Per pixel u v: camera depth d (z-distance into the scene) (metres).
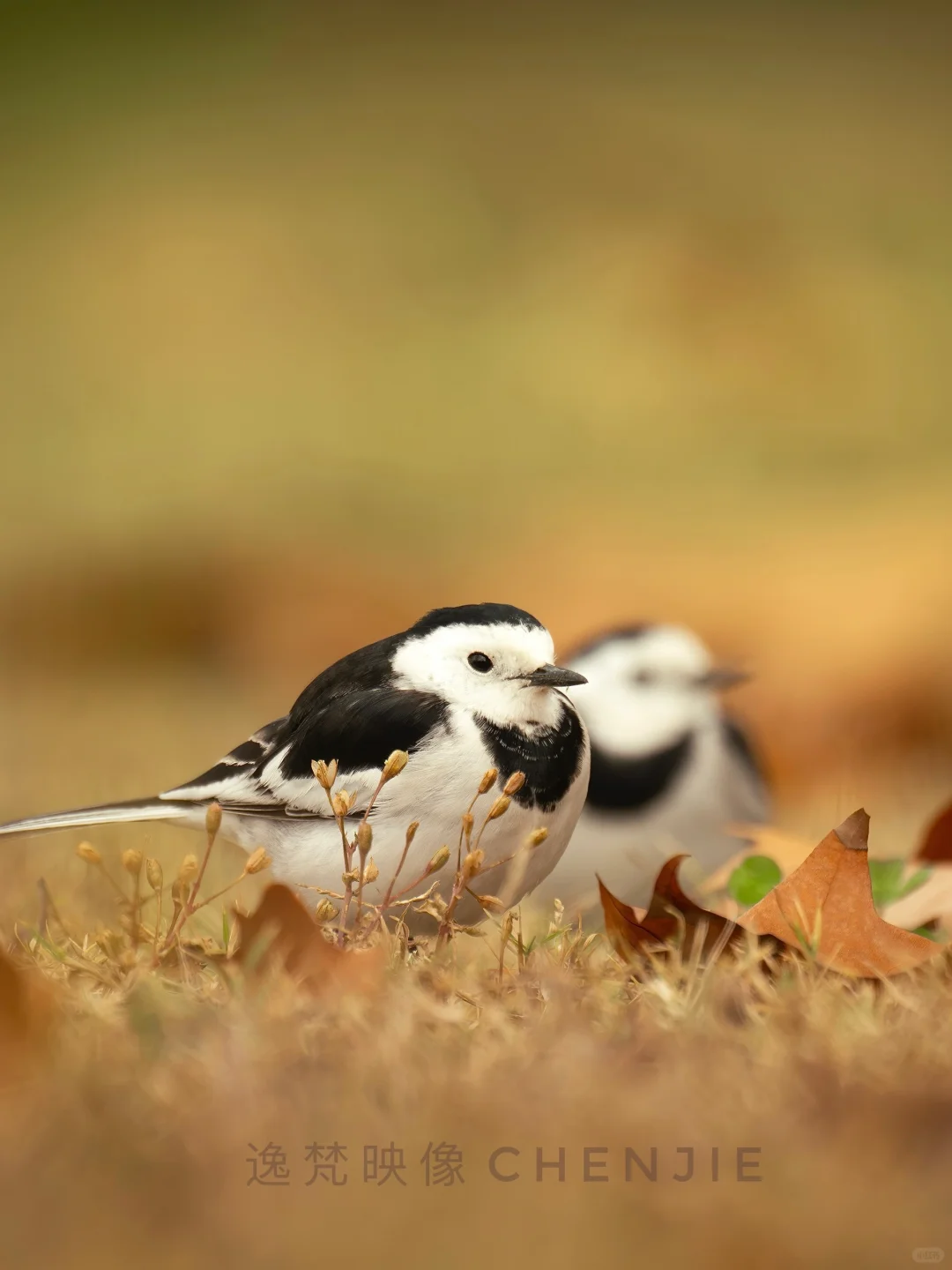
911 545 17.17
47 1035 4.63
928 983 5.19
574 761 6.19
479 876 6.09
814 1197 3.93
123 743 12.89
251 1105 4.36
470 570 19.53
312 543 20.52
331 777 5.79
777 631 16.03
